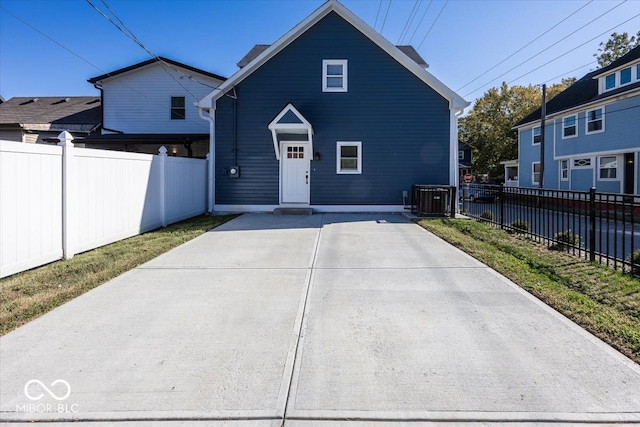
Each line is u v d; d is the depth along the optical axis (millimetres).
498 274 4797
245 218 10422
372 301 3844
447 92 11508
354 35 11633
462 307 3672
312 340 2986
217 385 2387
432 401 2230
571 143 19891
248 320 3369
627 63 16375
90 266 5062
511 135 33750
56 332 3113
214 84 16234
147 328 3203
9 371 2525
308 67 11648
